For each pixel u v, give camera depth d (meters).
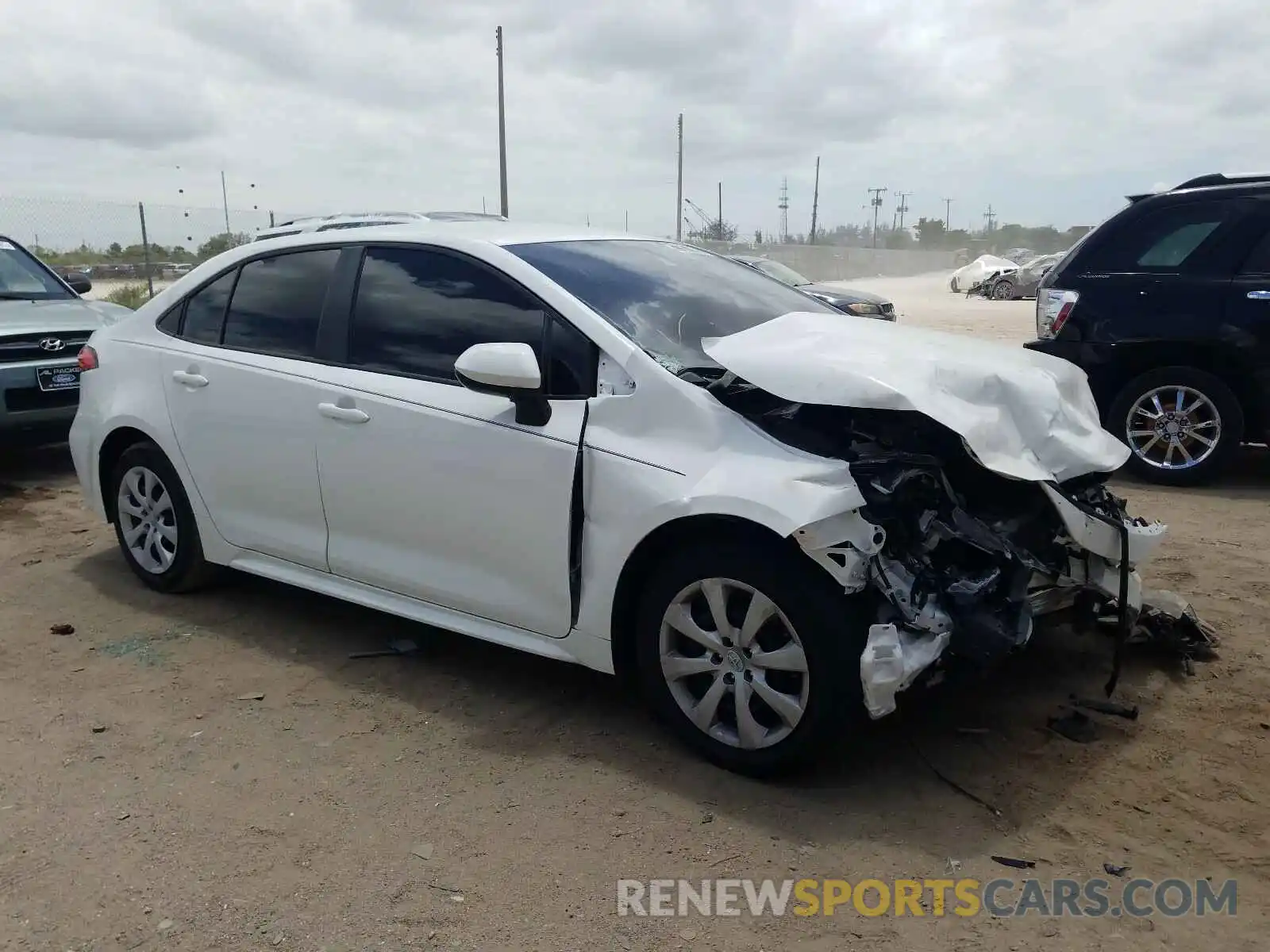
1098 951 2.56
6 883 2.84
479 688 4.04
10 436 7.06
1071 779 3.34
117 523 5.18
